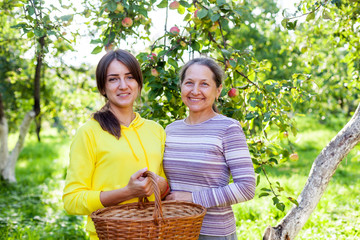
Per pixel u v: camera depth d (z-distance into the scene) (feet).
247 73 8.57
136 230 4.65
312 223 13.35
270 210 14.61
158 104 8.89
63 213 16.51
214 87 6.44
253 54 8.57
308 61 14.78
